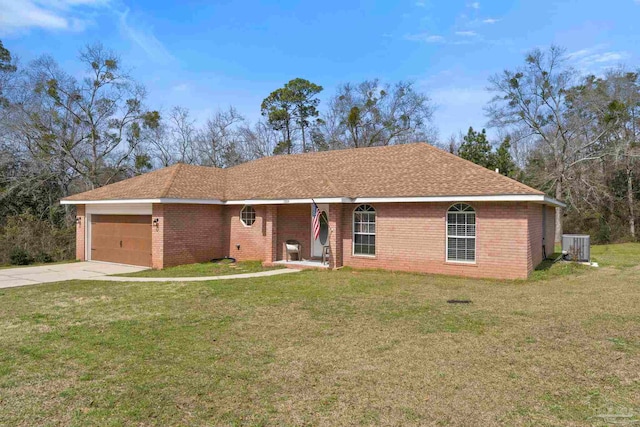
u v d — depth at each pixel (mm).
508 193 12766
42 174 29500
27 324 8281
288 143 44219
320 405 4645
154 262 17109
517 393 4883
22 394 5012
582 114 32688
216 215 19156
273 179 19438
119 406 4656
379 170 17297
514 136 36281
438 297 10609
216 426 4191
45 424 4266
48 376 5570
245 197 18078
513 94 34250
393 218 15398
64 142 32250
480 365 5789
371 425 4184
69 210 30734
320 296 10867
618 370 5504
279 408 4582
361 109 43656
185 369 5789
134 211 18438
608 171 33219
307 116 45062
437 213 14523
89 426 4215
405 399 4773
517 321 8086
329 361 6055
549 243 19766
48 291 12016
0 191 27391
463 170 15195
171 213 17219
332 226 16062
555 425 4145
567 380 5230
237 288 12148
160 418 4371
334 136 44844
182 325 8117
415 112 43438
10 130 29328
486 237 13648
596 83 32625
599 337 6922
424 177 15492
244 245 18859
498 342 6773
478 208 13797
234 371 5699
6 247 21578
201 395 4938
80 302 10406
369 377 5434
